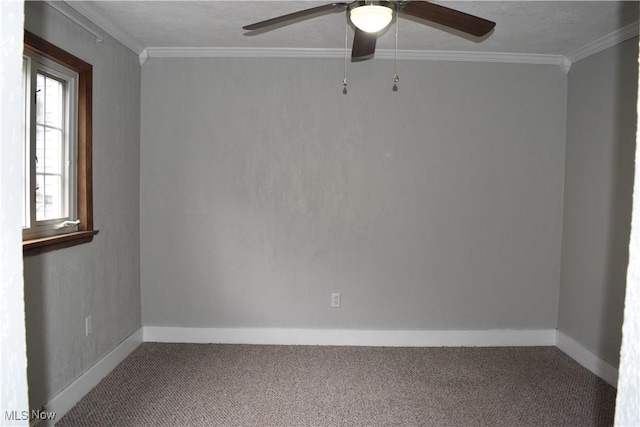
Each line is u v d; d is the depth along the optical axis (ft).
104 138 9.90
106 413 8.34
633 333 1.21
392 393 9.32
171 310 12.09
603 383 9.87
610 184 10.07
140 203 11.93
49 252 7.86
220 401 8.89
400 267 12.05
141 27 10.06
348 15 7.34
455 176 11.98
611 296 9.95
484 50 11.46
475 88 11.95
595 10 8.64
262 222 12.05
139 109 11.80
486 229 12.03
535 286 12.07
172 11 9.05
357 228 12.02
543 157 11.94
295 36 10.70
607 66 10.27
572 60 11.59
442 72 11.93
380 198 11.98
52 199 8.52
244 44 11.31
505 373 10.39
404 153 11.96
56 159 8.65
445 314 12.07
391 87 11.94
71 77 8.79
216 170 11.98
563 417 8.39
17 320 1.27
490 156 11.96
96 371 9.53
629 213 9.43
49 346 7.86
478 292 12.09
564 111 11.94
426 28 9.95
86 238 9.05
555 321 12.08
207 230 12.03
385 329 12.10
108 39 10.02
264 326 12.10
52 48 7.79
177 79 11.89
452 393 9.34
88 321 9.21
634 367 1.20
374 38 8.20
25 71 7.43
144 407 8.60
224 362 10.85
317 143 11.96
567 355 11.53
